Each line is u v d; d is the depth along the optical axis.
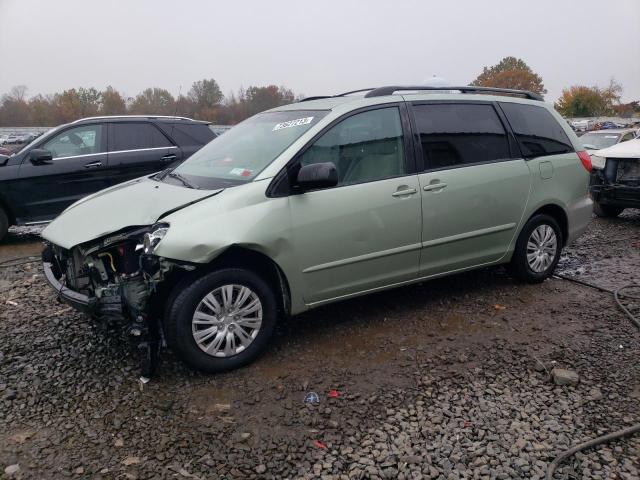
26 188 7.68
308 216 3.78
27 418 3.14
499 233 4.84
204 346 3.57
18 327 4.40
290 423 3.10
